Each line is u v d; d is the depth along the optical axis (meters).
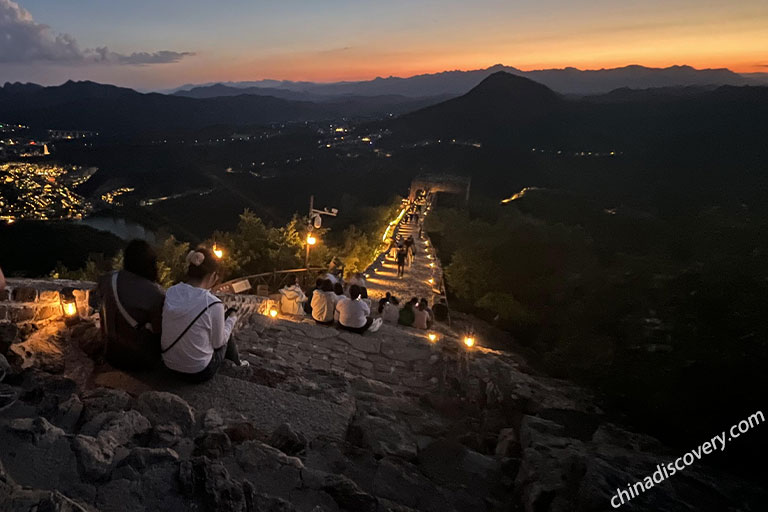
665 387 4.63
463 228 46.62
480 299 24.94
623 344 5.55
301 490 2.36
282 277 20.03
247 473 2.43
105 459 2.20
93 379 3.61
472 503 2.81
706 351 4.54
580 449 3.39
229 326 4.30
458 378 6.04
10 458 2.10
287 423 3.31
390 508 2.38
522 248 27.39
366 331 8.40
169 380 3.74
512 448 3.85
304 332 7.75
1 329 3.64
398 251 22.47
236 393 3.71
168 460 2.26
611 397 5.16
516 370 6.59
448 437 4.03
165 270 18.77
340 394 4.11
